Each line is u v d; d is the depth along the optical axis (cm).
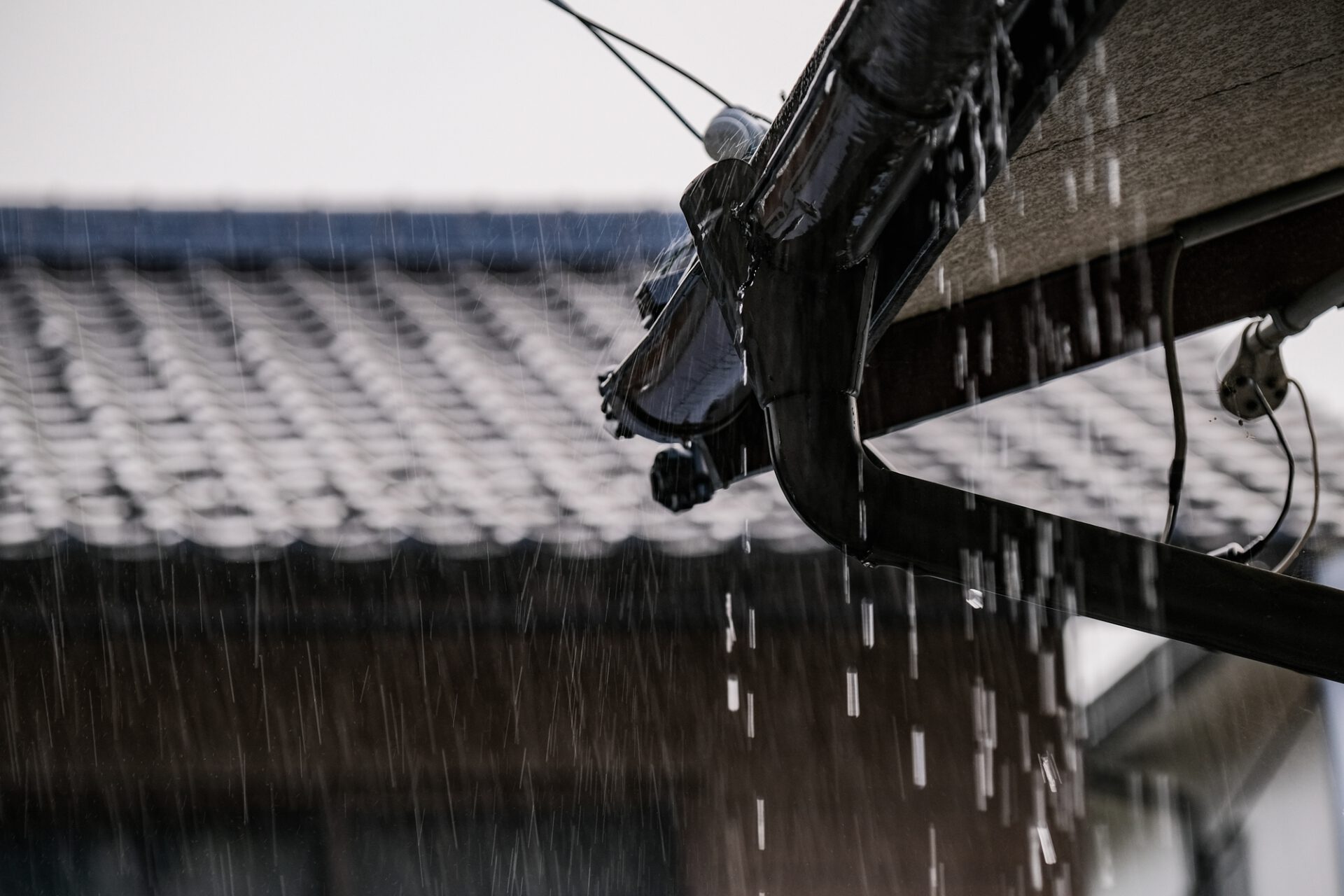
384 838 487
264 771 487
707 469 240
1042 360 228
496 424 543
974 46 113
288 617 441
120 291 660
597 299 668
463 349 618
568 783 488
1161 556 146
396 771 488
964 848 493
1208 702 528
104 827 484
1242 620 144
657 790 488
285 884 485
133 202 690
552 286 680
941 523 148
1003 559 147
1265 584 145
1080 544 147
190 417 539
